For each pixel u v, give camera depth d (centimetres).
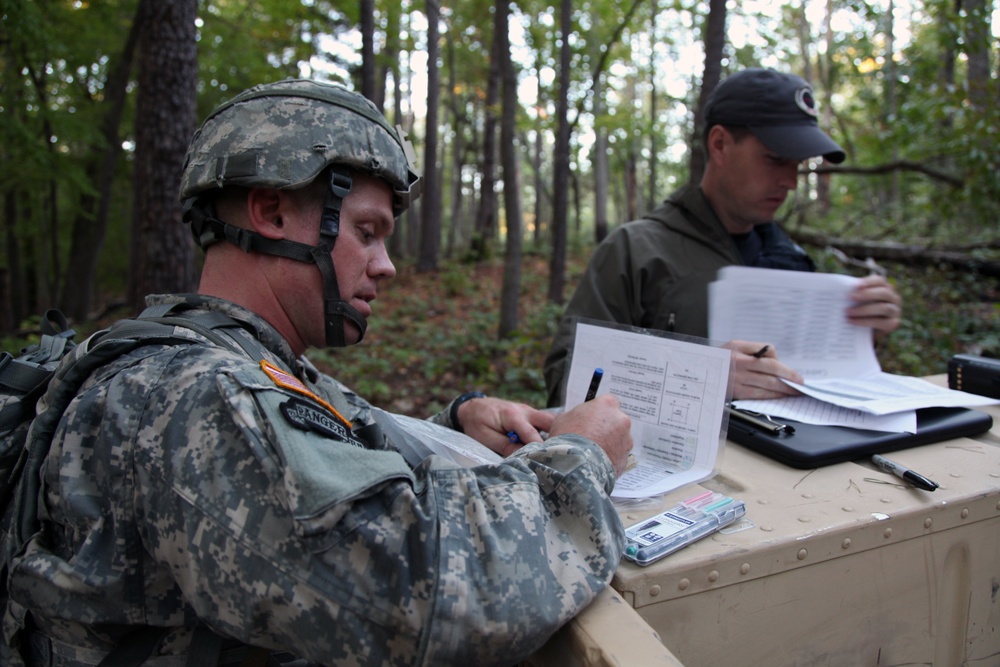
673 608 86
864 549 96
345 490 71
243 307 96
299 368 107
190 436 75
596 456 93
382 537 72
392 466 77
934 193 633
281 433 74
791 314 164
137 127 495
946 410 137
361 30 665
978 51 555
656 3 1214
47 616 81
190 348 84
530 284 1156
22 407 90
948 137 552
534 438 122
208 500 73
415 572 72
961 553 105
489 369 574
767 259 213
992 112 509
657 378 119
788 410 138
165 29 479
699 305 196
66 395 85
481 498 80
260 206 93
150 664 82
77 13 994
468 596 72
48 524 83
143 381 81
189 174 95
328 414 83
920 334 497
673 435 117
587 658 74
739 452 125
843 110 1467
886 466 114
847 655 98
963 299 608
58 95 1077
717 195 203
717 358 115
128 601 78
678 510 96
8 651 88
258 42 1307
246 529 71
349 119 94
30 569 79
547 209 3203
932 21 969
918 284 600
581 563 81
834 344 165
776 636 92
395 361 646
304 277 96
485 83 1836
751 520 96
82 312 1280
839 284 164
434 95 1359
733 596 89
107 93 1088
